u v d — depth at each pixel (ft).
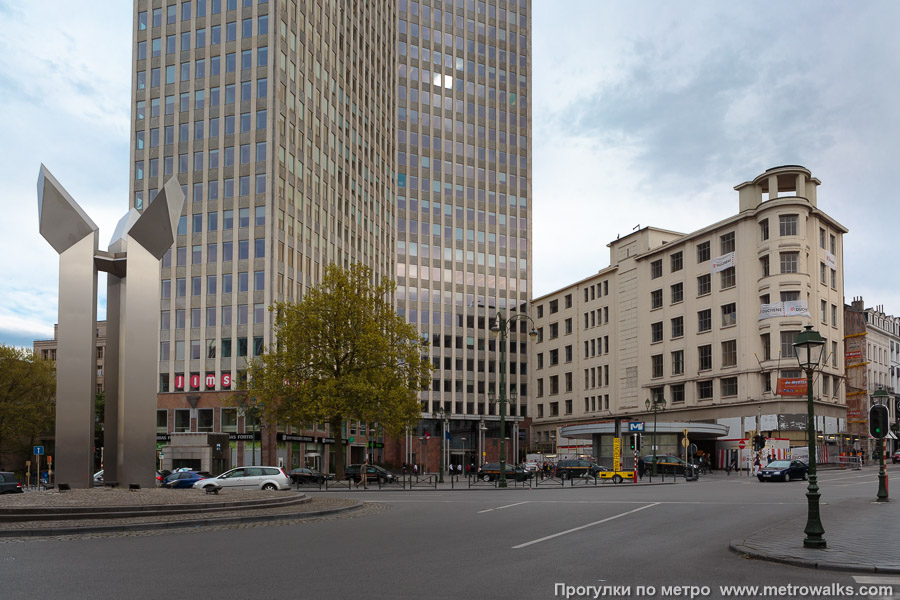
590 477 199.00
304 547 51.16
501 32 395.75
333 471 265.95
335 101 278.67
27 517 66.90
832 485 143.43
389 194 330.54
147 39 254.06
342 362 171.32
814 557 43.78
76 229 90.68
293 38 248.93
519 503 98.27
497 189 383.65
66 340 89.51
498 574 39.50
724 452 261.03
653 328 304.71
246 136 238.68
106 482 89.92
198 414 232.94
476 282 371.15
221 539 56.39
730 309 266.16
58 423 88.22
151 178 247.09
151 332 90.99
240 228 235.61
